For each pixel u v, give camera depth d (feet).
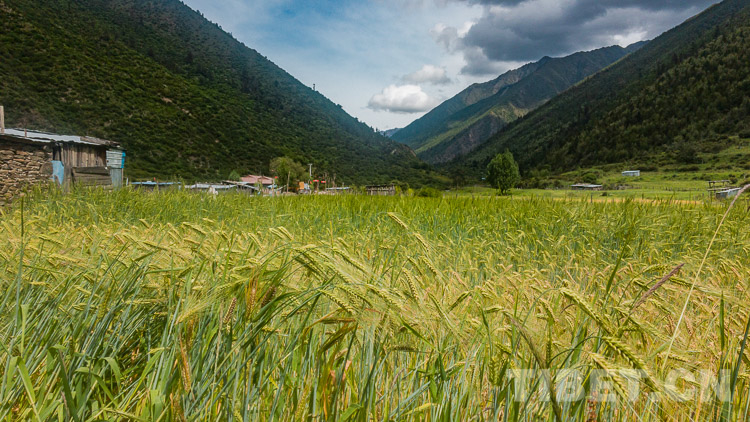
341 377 4.35
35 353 5.15
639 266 11.81
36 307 5.91
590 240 18.38
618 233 18.70
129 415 3.62
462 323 5.21
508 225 21.52
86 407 4.35
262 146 515.50
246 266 4.99
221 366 4.15
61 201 28.76
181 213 25.80
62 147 58.34
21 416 4.08
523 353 4.71
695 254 13.98
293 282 5.15
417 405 5.36
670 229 19.86
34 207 23.62
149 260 6.13
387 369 5.74
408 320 4.49
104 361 4.88
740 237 16.62
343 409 4.87
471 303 6.01
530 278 9.27
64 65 411.54
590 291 8.51
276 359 4.91
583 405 4.50
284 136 627.46
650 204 26.68
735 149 541.75
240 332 4.53
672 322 6.12
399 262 7.77
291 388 4.70
